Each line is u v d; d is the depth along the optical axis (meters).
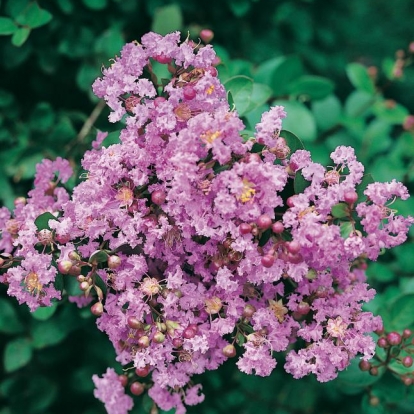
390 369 0.73
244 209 0.64
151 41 0.66
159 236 0.65
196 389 0.70
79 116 0.86
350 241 0.63
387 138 0.95
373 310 0.85
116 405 0.71
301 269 0.64
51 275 0.65
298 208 0.64
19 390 0.88
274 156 0.65
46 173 0.72
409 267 0.89
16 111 0.87
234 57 0.96
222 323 0.66
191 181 0.63
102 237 0.67
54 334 0.82
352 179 0.64
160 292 0.66
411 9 1.43
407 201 0.91
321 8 1.07
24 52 0.85
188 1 0.92
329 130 0.93
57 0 0.84
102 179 0.65
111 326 0.67
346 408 0.91
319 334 0.66
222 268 0.66
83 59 0.86
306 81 0.84
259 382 0.89
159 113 0.64
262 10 0.97
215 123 0.63
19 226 0.69
